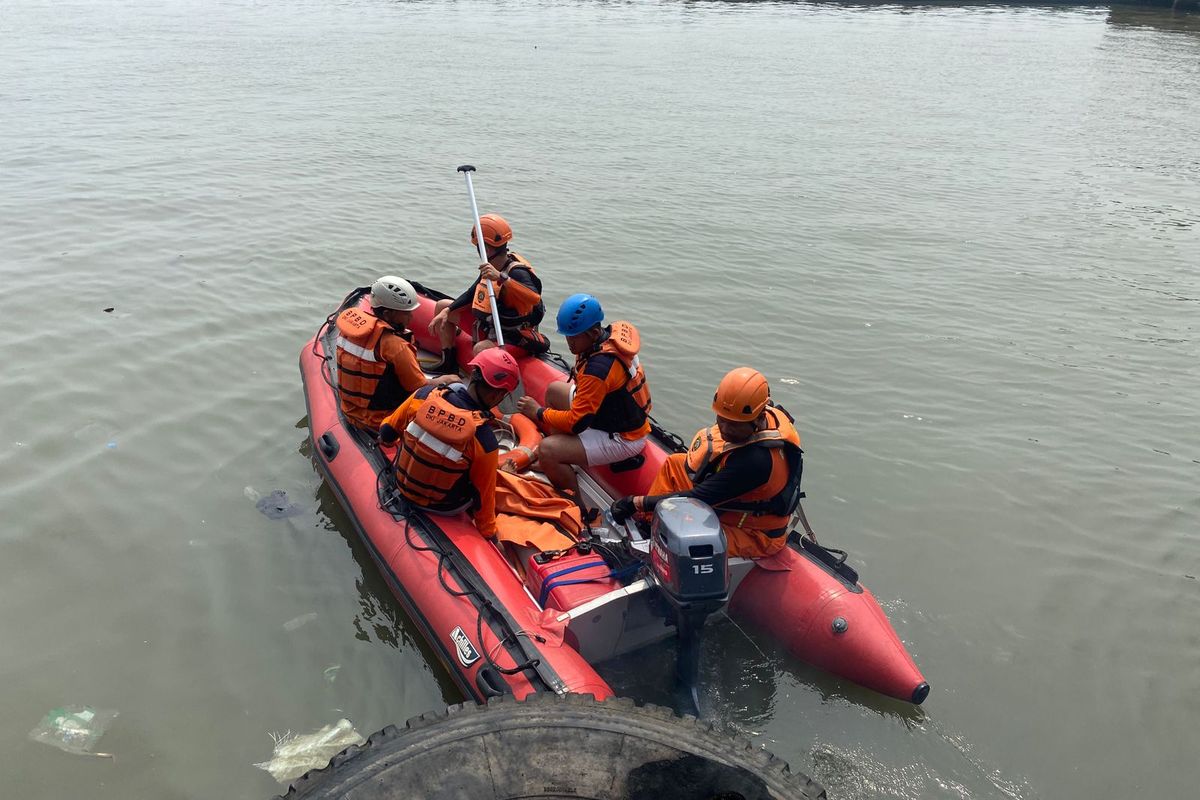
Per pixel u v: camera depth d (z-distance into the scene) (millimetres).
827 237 10891
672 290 8875
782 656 4047
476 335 6258
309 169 12367
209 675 3883
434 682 3932
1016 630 4426
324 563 4637
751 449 3816
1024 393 7082
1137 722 3855
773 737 3639
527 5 41812
